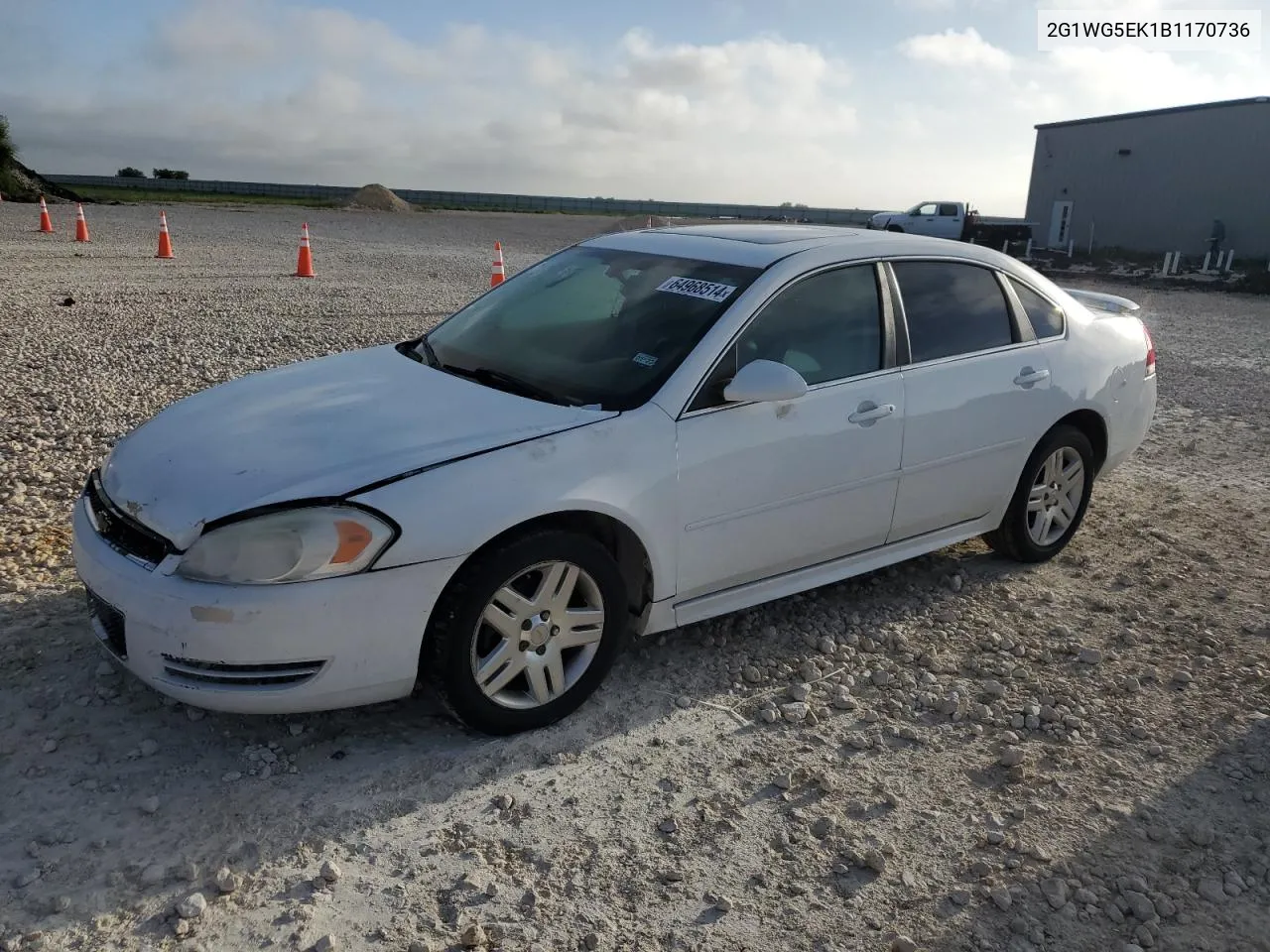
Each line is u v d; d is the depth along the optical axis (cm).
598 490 345
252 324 1172
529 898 277
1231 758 362
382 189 5850
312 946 256
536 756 341
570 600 352
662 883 287
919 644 439
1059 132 3906
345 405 375
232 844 290
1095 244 3766
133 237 2373
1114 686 408
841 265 430
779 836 308
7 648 385
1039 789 339
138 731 340
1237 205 3222
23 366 878
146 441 367
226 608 297
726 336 387
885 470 434
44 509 534
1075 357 512
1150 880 298
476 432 344
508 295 471
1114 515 614
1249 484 689
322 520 305
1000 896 286
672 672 402
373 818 305
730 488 383
